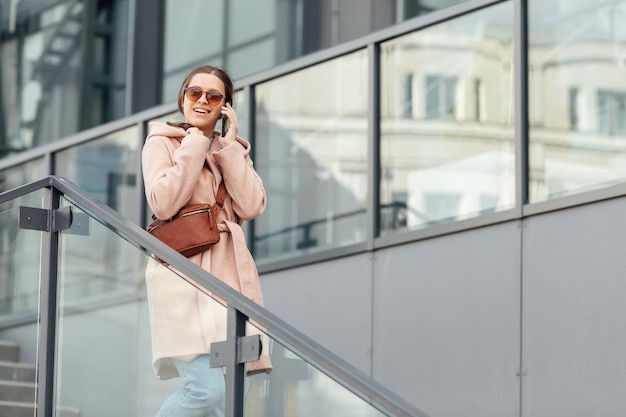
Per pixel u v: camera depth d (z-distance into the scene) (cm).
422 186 776
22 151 1186
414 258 781
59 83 1170
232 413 400
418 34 785
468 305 748
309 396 381
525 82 725
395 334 788
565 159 704
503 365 725
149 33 1120
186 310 421
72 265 471
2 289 495
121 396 441
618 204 679
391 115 796
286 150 856
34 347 479
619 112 680
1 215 496
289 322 852
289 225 852
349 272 819
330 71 834
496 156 737
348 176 817
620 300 671
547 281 709
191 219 466
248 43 1066
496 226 739
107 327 452
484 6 748
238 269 464
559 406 693
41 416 468
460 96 759
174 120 927
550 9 718
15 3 1212
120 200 960
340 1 1012
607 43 689
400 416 353
